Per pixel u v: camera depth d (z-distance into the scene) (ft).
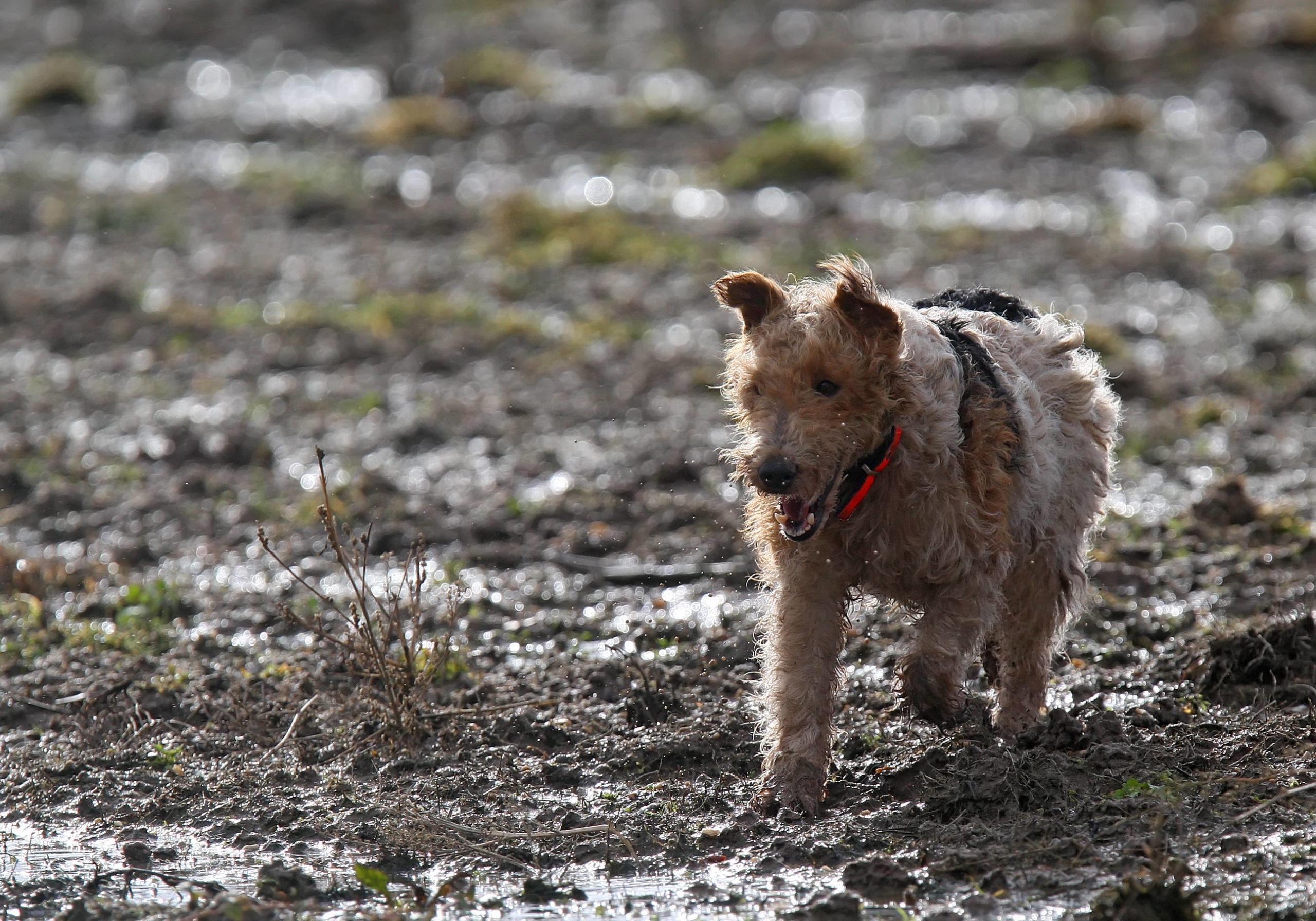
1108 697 32.76
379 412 65.57
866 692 33.99
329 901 25.03
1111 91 139.74
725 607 40.93
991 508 27.17
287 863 26.73
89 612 42.50
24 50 187.21
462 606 41.39
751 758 30.40
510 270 92.43
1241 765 28.25
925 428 26.61
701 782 29.55
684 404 65.62
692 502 51.16
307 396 68.39
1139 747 28.91
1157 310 79.92
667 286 88.48
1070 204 106.01
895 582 27.96
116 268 95.20
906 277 86.43
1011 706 31.32
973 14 183.42
